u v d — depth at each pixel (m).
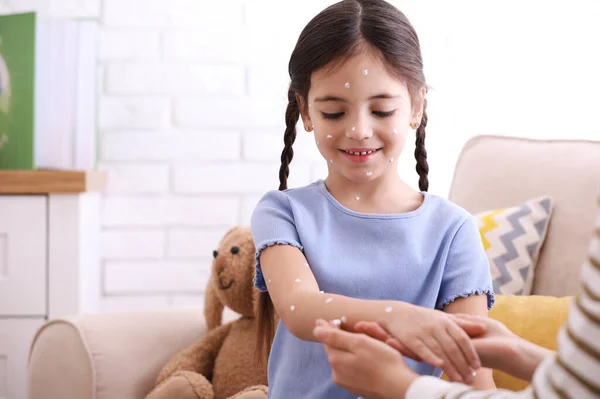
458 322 0.71
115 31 2.34
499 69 2.32
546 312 1.17
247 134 2.37
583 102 2.28
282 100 2.36
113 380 1.41
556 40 2.30
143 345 1.49
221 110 2.36
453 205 0.95
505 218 1.47
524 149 1.61
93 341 1.41
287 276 0.84
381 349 0.62
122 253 2.35
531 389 0.48
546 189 1.52
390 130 0.85
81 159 2.23
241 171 2.37
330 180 0.95
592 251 0.44
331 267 0.88
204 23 2.36
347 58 0.83
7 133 2.13
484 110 2.32
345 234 0.91
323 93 0.85
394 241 0.90
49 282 2.02
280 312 0.80
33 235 2.02
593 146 1.54
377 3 0.87
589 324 0.43
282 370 0.93
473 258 0.91
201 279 2.36
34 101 2.13
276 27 2.36
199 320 1.64
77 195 2.02
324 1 2.37
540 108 2.30
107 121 2.34
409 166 2.32
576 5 2.29
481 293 0.90
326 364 0.90
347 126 0.84
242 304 1.53
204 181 2.36
